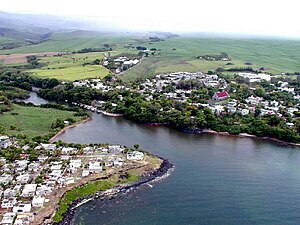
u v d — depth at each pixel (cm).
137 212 19550
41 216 18650
